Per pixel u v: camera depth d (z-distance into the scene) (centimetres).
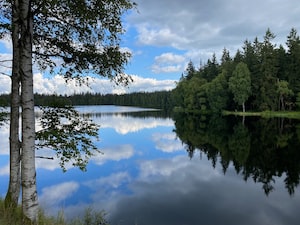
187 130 3788
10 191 608
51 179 1453
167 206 1112
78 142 661
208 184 1420
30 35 509
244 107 6644
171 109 11919
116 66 608
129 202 1148
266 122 4425
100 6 521
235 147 2430
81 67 629
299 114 5472
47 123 665
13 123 614
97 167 1736
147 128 4188
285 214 1041
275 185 1400
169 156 2112
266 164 1822
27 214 517
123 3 526
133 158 2025
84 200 1160
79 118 693
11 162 613
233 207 1112
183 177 1545
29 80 512
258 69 6347
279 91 5934
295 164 1805
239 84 6200
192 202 1161
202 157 2080
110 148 2448
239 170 1705
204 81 8169
